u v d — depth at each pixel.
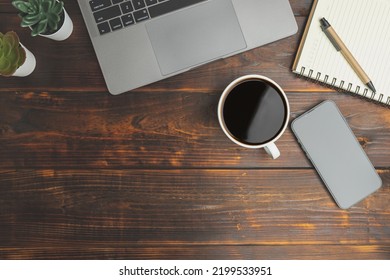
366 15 0.70
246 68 0.71
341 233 0.72
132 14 0.67
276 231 0.72
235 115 0.65
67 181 0.71
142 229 0.72
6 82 0.70
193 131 0.71
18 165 0.71
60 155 0.71
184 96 0.71
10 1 0.69
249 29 0.69
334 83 0.70
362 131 0.72
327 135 0.71
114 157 0.71
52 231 0.71
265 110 0.65
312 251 0.73
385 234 0.72
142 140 0.71
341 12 0.69
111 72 0.68
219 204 0.72
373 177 0.71
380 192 0.72
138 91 0.71
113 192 0.72
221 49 0.69
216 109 0.71
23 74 0.68
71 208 0.71
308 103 0.72
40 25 0.59
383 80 0.70
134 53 0.68
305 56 0.70
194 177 0.72
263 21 0.69
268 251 0.73
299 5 0.71
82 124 0.71
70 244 0.72
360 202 0.72
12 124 0.70
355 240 0.72
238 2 0.69
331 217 0.72
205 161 0.72
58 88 0.70
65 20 0.65
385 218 0.72
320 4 0.69
